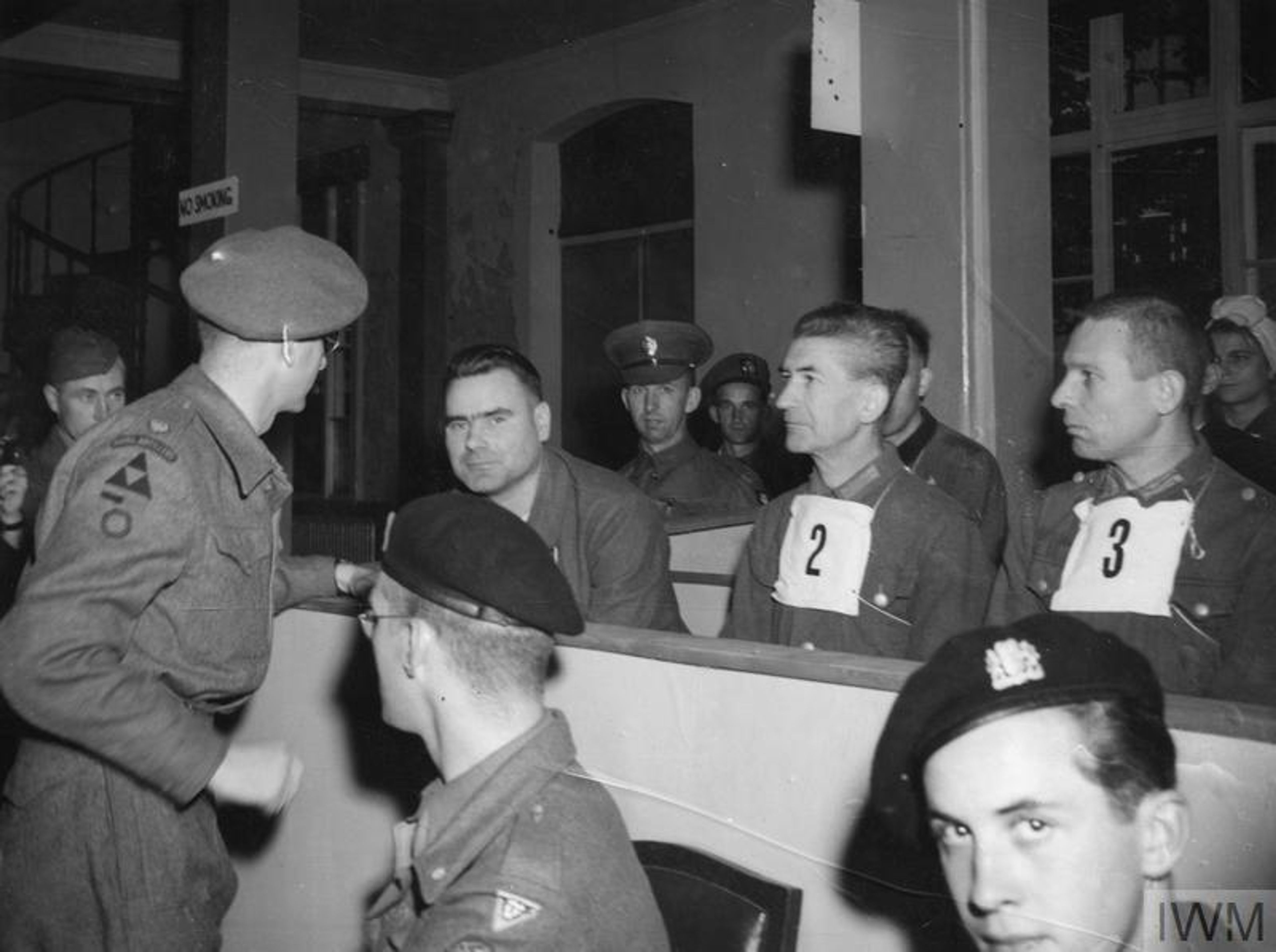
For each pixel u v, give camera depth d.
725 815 1.72
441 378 8.81
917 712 1.12
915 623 2.14
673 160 7.61
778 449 5.06
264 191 5.59
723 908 1.60
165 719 1.78
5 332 9.16
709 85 7.23
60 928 1.89
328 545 9.28
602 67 7.77
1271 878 1.25
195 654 1.88
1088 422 1.93
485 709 1.37
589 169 8.16
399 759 2.26
